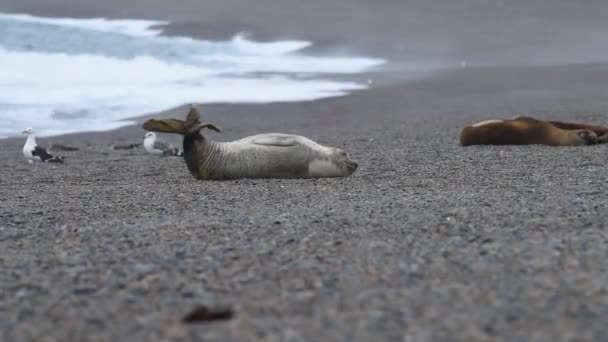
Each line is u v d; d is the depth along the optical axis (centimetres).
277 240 1191
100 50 6334
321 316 834
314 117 3938
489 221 1280
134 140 3247
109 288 963
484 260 1041
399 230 1240
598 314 817
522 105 4066
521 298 876
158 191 1758
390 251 1105
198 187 1769
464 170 1980
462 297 887
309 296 904
